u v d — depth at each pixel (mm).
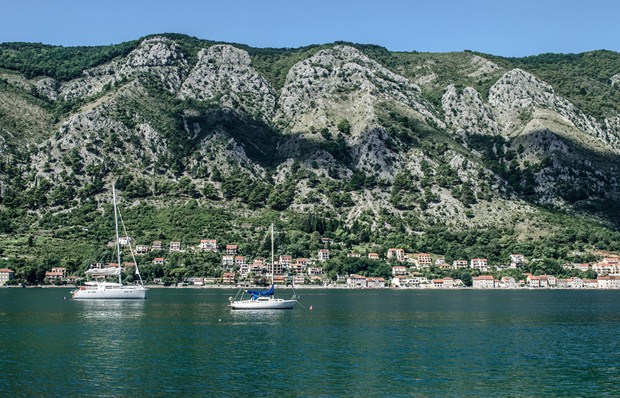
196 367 97062
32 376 90812
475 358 105125
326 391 83625
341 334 131375
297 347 114688
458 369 96625
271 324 148000
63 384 86562
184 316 164000
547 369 97000
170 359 102938
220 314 170500
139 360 102062
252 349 112562
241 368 96500
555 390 85000
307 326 144625
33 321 150000
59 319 154625
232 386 85938
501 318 165250
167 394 82062
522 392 84000
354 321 155625
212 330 136500
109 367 96750
